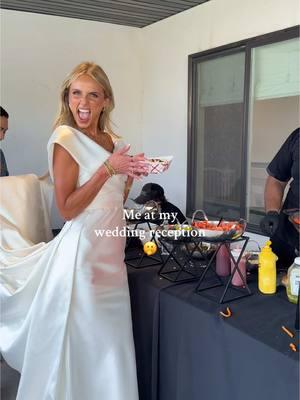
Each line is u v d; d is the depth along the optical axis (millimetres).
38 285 1644
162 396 1618
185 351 1461
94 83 1454
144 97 4645
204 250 1796
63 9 3822
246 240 1516
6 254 1812
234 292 1523
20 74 3904
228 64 3648
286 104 3650
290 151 1896
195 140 4094
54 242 1587
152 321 1618
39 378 1562
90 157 1433
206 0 3660
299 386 1054
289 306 1399
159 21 4266
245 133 3549
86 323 1496
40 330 1559
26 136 4008
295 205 1837
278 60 3221
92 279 1498
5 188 1936
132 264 1863
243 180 3625
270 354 1134
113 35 4379
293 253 1781
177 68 4121
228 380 1290
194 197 4184
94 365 1519
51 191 2129
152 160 1366
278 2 3072
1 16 3752
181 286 1593
